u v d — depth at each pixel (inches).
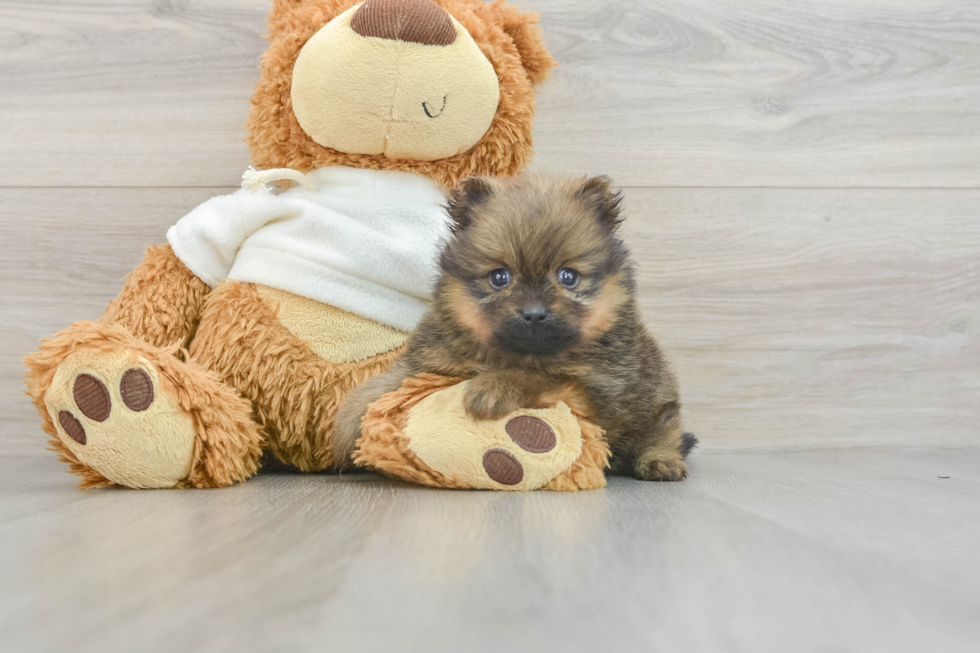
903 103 34.1
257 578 18.8
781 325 33.9
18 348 32.7
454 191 27.2
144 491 25.6
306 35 28.6
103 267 32.9
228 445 26.2
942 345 34.1
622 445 27.7
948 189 34.2
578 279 26.1
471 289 26.2
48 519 22.1
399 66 27.6
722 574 19.2
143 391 25.4
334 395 28.1
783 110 33.9
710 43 33.7
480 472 25.2
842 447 33.9
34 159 32.7
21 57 32.6
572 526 21.7
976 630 15.8
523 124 29.8
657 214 33.7
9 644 14.4
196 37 32.9
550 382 26.1
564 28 33.4
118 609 16.4
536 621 16.0
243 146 33.1
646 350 28.0
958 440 34.2
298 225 28.5
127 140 32.9
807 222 33.9
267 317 28.1
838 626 15.9
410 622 15.8
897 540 21.0
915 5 34.0
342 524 21.7
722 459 32.1
